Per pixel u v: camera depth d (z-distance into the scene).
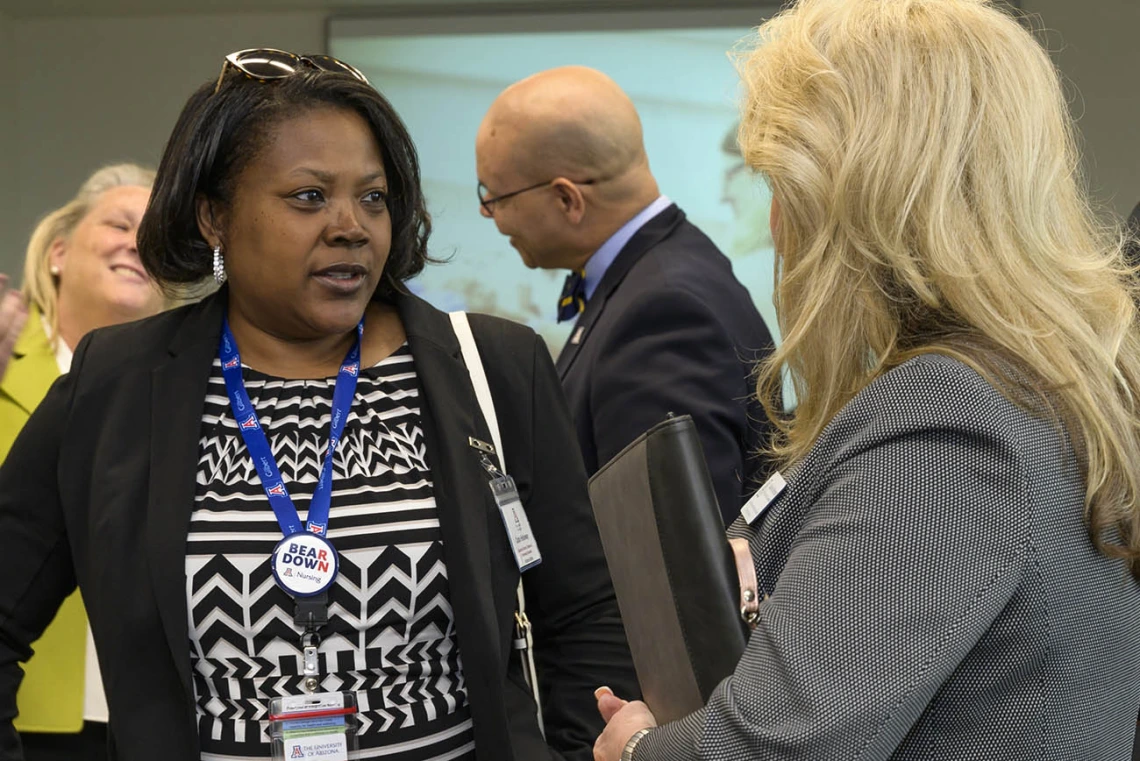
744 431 2.28
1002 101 1.06
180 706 1.32
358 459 1.40
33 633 1.49
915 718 0.93
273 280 1.39
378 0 5.60
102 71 5.78
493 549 1.42
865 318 1.08
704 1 5.51
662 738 1.05
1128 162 5.20
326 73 1.42
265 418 1.42
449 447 1.41
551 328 5.54
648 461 1.15
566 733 1.46
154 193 1.45
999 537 0.93
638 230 2.54
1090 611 0.98
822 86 1.11
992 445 0.95
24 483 1.44
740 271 5.45
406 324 1.50
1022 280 1.03
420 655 1.37
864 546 0.94
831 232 1.09
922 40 1.08
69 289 2.33
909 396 0.99
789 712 0.92
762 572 1.12
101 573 1.35
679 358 2.25
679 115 5.50
